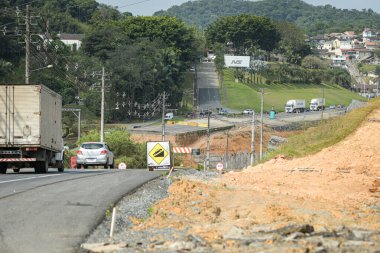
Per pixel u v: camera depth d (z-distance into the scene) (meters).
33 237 24.62
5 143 59.00
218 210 33.50
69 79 178.12
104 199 35.84
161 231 26.94
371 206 39.97
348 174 59.28
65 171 68.56
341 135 83.44
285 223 29.61
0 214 29.45
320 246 23.83
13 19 175.88
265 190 45.41
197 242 24.27
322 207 36.97
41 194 37.41
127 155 133.25
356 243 24.64
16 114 59.00
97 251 22.66
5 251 22.06
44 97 60.72
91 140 134.38
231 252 22.81
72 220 28.45
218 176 59.12
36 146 59.12
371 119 89.50
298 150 79.31
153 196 39.41
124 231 27.02
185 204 35.50
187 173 63.09
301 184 52.12
